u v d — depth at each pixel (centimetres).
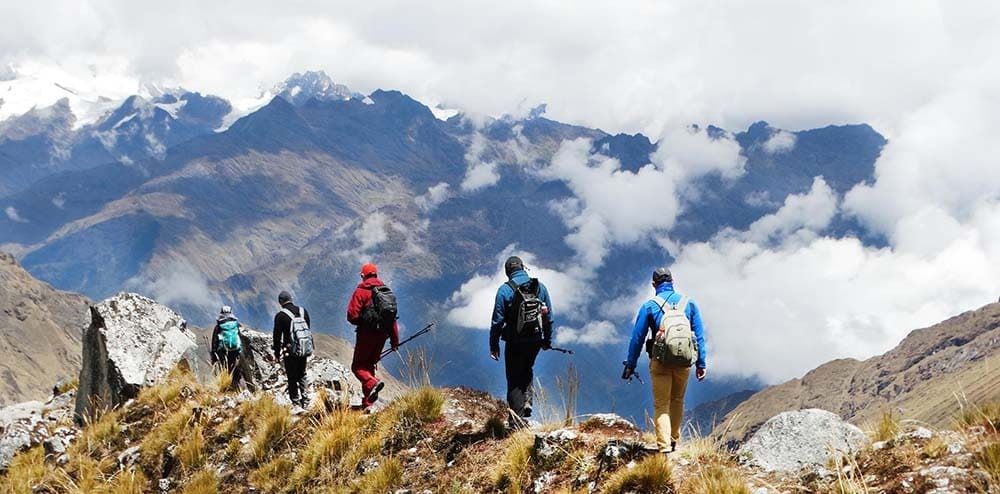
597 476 930
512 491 988
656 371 948
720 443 930
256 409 1493
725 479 805
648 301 964
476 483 1055
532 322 1149
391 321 1398
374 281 1420
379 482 1134
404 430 1254
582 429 1095
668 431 921
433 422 1273
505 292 1170
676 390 952
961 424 787
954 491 680
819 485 790
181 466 1402
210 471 1345
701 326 940
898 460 771
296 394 1572
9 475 1602
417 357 1344
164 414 1620
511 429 1167
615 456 934
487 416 1317
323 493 1177
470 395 1400
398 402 1316
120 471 1459
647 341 973
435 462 1152
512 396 1161
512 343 1166
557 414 1138
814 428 899
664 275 980
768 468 878
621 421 1116
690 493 821
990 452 688
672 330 920
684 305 948
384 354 1422
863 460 809
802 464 869
